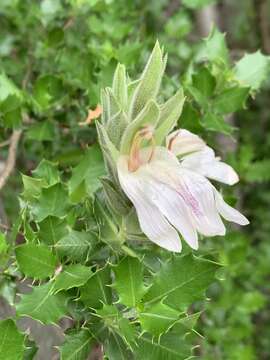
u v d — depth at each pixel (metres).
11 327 0.14
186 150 0.16
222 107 0.20
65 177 0.22
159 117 0.14
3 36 0.26
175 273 0.14
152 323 0.14
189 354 0.14
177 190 0.14
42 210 0.16
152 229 0.13
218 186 0.20
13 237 0.16
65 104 0.22
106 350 0.14
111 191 0.14
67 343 0.14
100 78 0.21
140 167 0.14
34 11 0.26
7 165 0.21
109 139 0.14
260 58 0.21
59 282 0.14
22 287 0.17
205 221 0.14
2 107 0.21
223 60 0.21
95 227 0.15
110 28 0.25
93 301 0.14
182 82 0.21
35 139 0.22
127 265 0.14
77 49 0.24
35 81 0.24
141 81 0.14
